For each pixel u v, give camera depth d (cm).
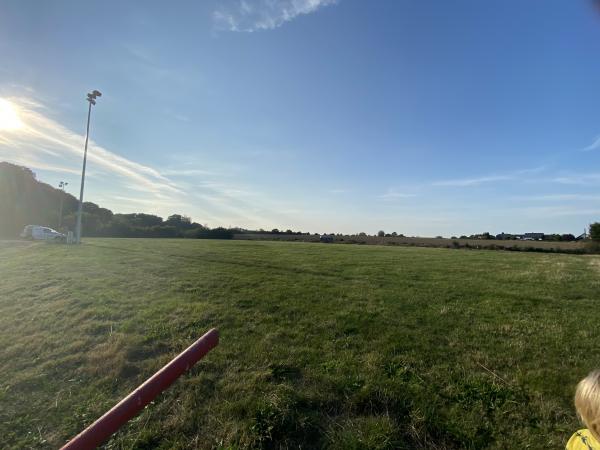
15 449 404
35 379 553
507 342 681
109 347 655
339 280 1339
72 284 1207
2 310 927
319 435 411
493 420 431
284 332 735
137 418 439
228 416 442
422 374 546
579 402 219
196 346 246
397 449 384
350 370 554
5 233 6512
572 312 904
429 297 1059
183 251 2456
